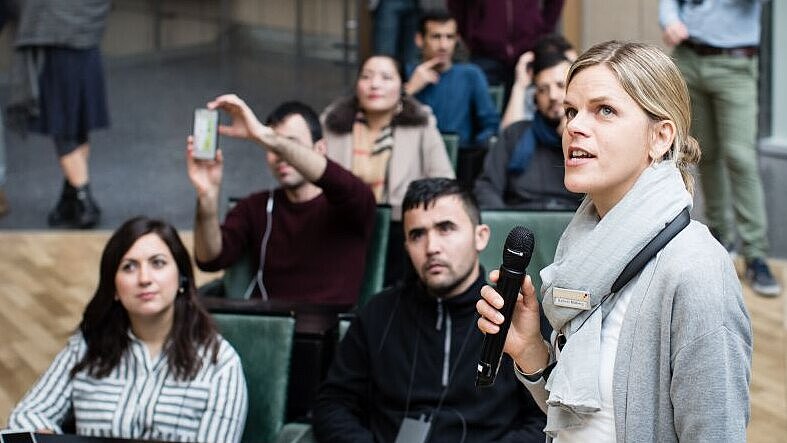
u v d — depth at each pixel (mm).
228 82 8547
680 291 1592
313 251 4051
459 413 2986
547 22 6633
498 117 5840
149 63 8594
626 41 1692
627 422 1632
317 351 3334
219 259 4031
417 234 3098
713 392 1568
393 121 4785
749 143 5180
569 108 1689
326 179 3857
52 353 4758
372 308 3168
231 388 3053
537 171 4680
